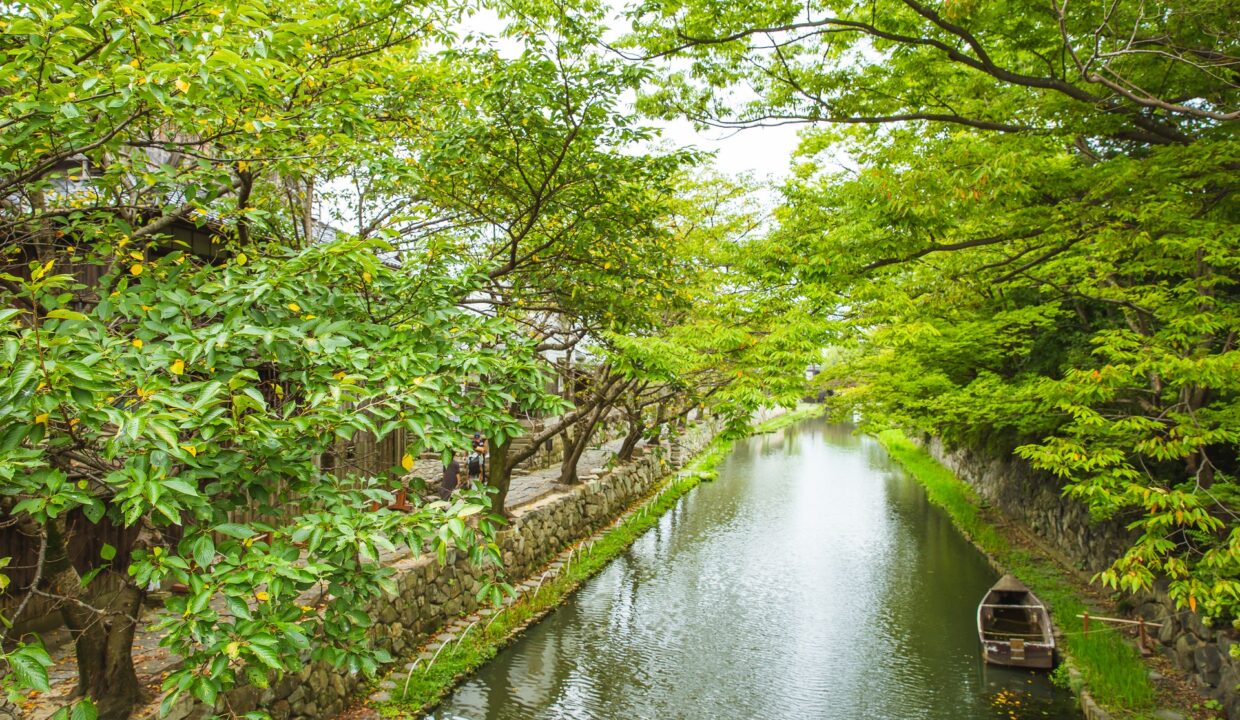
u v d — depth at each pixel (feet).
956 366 45.50
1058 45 23.80
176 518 9.50
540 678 32.35
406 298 17.10
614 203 27.91
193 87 11.58
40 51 11.30
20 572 20.77
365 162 22.81
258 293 12.91
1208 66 20.67
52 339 9.68
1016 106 24.53
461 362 14.51
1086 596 39.65
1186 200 24.21
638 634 38.32
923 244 24.59
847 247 24.18
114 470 11.51
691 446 106.73
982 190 20.44
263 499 12.39
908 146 25.94
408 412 12.29
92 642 17.46
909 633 39.04
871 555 54.85
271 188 25.80
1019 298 42.75
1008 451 59.52
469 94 25.72
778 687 32.40
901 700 31.19
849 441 147.54
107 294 14.75
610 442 88.99
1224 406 25.23
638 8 23.90
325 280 14.70
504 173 27.78
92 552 22.45
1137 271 26.05
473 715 28.35
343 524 11.12
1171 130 23.52
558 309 31.40
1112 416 27.40
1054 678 32.40
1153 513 19.95
